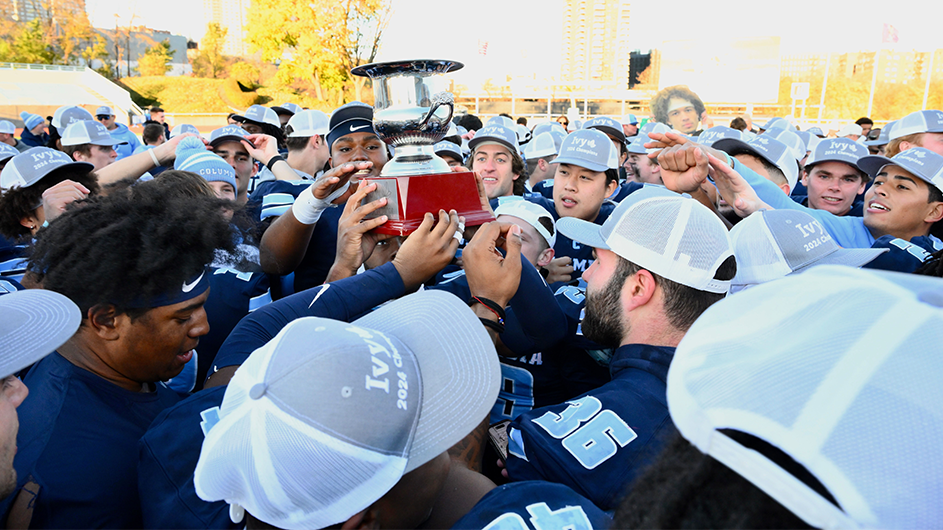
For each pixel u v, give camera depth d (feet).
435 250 4.72
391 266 4.72
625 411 3.98
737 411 1.62
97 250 3.92
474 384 3.11
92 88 102.01
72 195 7.05
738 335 1.84
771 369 1.65
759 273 5.83
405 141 5.51
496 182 13.43
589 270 5.03
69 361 4.11
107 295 3.90
